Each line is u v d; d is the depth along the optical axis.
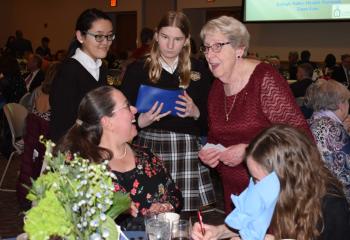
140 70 2.76
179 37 2.59
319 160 1.66
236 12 11.20
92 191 1.22
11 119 4.69
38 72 7.40
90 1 13.30
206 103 2.78
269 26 10.48
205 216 4.38
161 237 1.63
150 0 12.16
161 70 2.72
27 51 10.98
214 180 5.00
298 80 6.16
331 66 8.70
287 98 2.20
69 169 1.25
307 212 1.61
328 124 2.76
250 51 10.77
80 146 2.03
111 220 1.31
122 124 2.06
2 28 15.49
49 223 1.18
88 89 2.68
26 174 3.38
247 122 2.27
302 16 9.49
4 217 4.23
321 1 9.28
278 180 1.49
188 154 2.74
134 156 2.23
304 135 1.66
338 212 1.66
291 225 1.62
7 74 6.56
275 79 2.21
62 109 2.61
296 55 8.65
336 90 2.80
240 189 2.41
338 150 2.73
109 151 2.06
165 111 2.63
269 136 1.63
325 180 1.67
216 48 2.16
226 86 2.35
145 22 12.30
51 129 2.62
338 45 9.70
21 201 3.37
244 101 2.27
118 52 11.13
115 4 12.68
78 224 1.21
